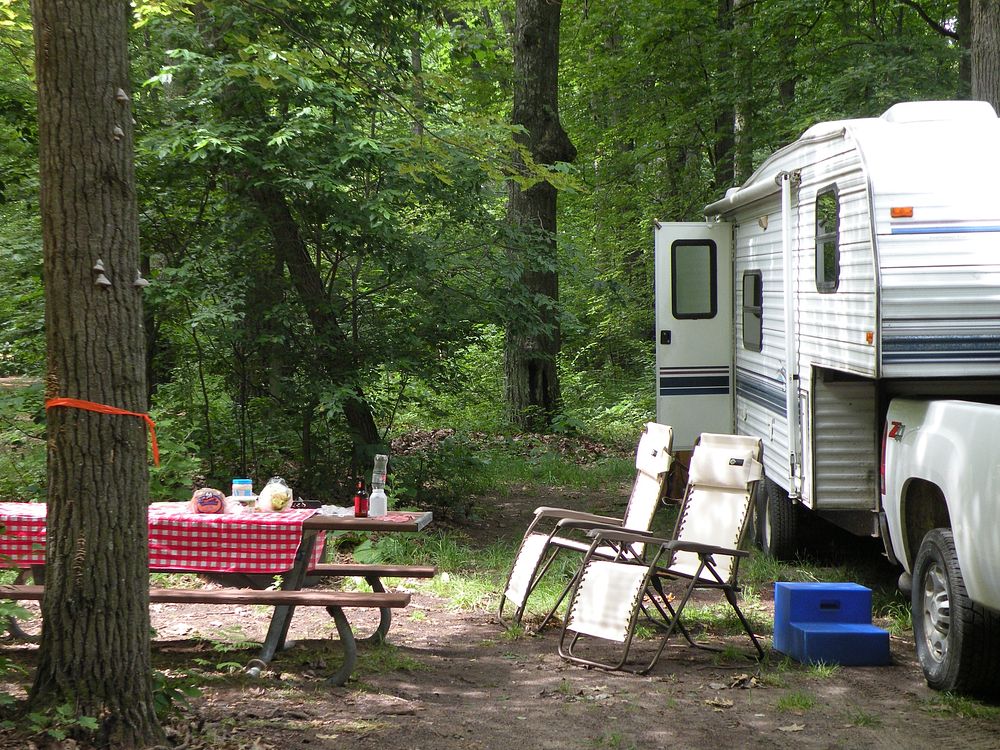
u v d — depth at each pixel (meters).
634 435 16.17
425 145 6.65
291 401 8.96
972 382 6.29
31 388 8.25
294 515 5.50
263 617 6.37
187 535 5.31
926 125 6.17
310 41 6.50
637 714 4.78
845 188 6.23
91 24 3.84
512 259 9.58
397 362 9.08
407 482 9.55
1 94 8.16
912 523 5.73
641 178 18.92
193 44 8.79
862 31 16.14
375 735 4.36
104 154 3.88
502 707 4.85
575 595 5.85
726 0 16.44
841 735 4.50
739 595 7.32
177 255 9.12
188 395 9.43
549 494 11.57
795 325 7.30
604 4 17.05
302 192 8.56
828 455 6.80
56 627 3.91
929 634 5.28
